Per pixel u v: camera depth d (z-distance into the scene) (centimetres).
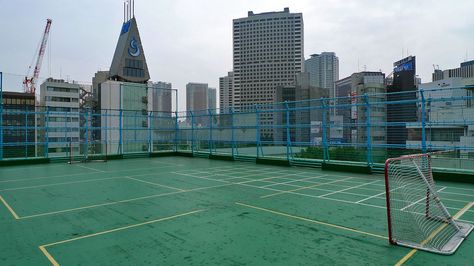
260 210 751
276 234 575
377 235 566
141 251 497
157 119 2345
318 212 730
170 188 1047
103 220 674
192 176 1324
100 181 1202
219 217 691
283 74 11788
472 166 1170
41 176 1339
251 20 12131
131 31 6938
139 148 2252
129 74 6925
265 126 1756
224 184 1120
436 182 1152
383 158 1327
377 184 1109
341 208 767
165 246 518
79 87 6938
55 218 693
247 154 1881
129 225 637
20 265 450
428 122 1166
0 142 1738
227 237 560
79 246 522
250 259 463
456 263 450
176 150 2409
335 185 1091
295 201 845
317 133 1556
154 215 711
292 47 11769
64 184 1136
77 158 1973
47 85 6562
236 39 12325
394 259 462
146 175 1362
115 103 5262
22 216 711
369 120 1332
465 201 849
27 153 1841
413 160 650
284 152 1731
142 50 7106
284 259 463
